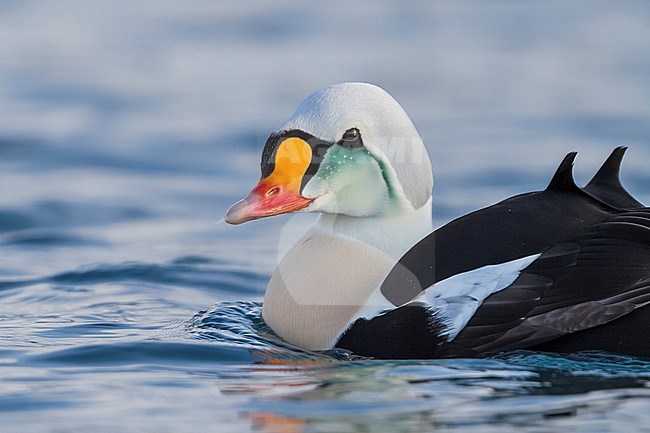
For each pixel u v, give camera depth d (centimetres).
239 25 2977
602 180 1004
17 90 2381
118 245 1446
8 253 1408
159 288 1238
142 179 1791
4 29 2925
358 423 763
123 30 2941
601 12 3016
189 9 3172
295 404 804
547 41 2738
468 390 823
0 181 1772
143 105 2266
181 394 831
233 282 1270
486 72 2477
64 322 1075
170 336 1002
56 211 1605
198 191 1722
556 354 874
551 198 933
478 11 3109
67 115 2194
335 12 3128
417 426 755
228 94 2330
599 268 870
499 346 875
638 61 2522
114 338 997
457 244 917
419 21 3002
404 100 2278
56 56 2673
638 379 840
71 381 864
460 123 2103
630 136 1969
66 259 1378
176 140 2014
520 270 888
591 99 2238
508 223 916
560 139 1967
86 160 1897
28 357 930
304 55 2645
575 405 788
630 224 885
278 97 2294
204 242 1457
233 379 868
